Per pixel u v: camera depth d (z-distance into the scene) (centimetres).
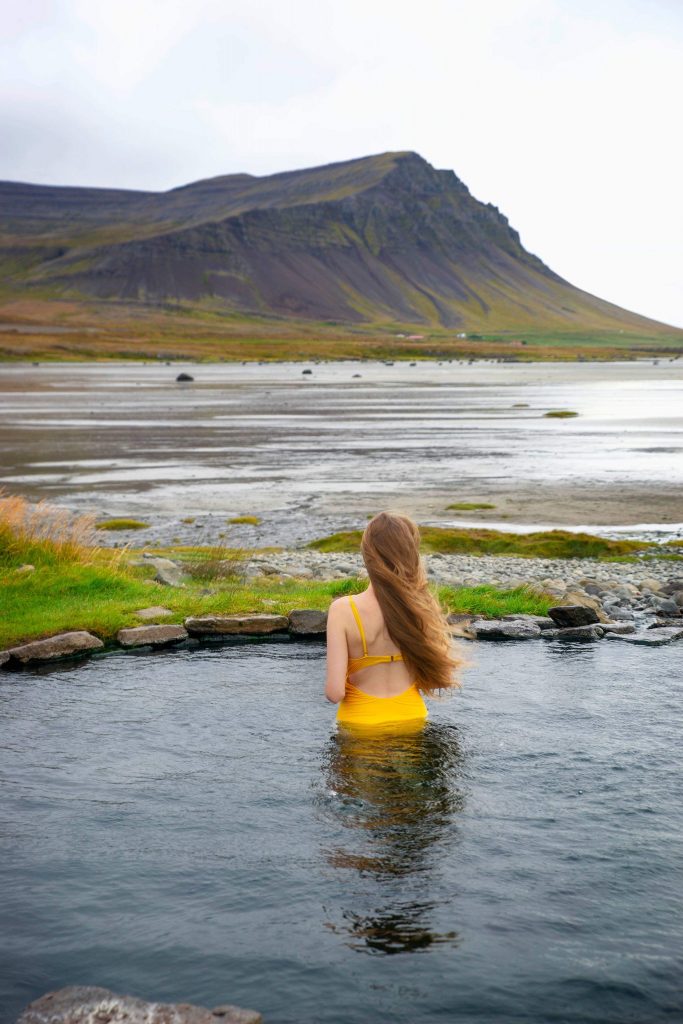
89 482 3020
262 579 1382
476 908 434
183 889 454
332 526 2209
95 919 429
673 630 1023
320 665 881
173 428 5100
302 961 396
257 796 560
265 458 3678
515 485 2912
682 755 625
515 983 380
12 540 1390
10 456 3772
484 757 618
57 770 608
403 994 375
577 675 828
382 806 544
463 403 7444
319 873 467
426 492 2780
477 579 1462
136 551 1722
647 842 498
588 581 1403
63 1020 355
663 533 2128
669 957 397
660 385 11250
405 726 649
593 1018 361
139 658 919
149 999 374
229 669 867
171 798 560
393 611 632
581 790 566
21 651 899
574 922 423
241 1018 355
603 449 3953
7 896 448
